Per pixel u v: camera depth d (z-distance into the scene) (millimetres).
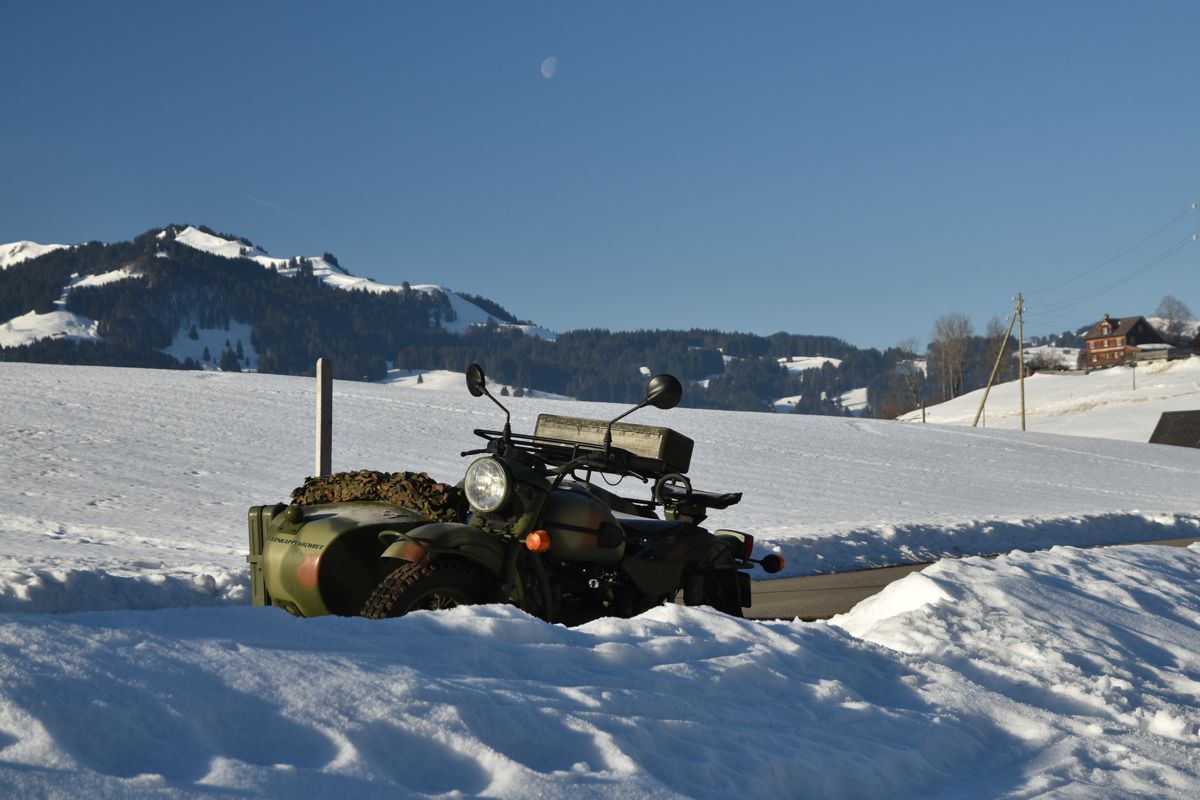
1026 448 45062
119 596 7660
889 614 6703
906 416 131625
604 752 2732
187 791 2061
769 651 4184
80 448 25516
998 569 7617
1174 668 5746
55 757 2092
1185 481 36531
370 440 31547
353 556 5332
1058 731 3998
